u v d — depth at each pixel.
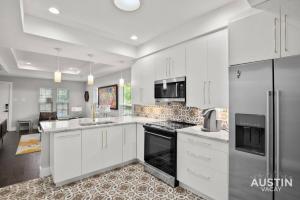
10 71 5.84
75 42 2.61
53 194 2.18
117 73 5.62
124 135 3.07
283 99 1.38
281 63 1.39
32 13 2.18
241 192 1.65
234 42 1.71
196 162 2.12
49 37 2.36
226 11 2.02
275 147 1.41
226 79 2.04
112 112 5.83
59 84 7.87
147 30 2.75
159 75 3.01
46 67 6.12
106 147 2.84
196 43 2.42
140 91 3.48
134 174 2.76
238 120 1.66
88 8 2.09
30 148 4.22
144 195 2.17
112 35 2.93
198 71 2.38
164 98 2.87
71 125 2.63
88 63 5.30
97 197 2.12
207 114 2.21
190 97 2.49
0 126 4.49
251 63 1.57
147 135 2.88
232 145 1.71
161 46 2.90
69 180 2.47
